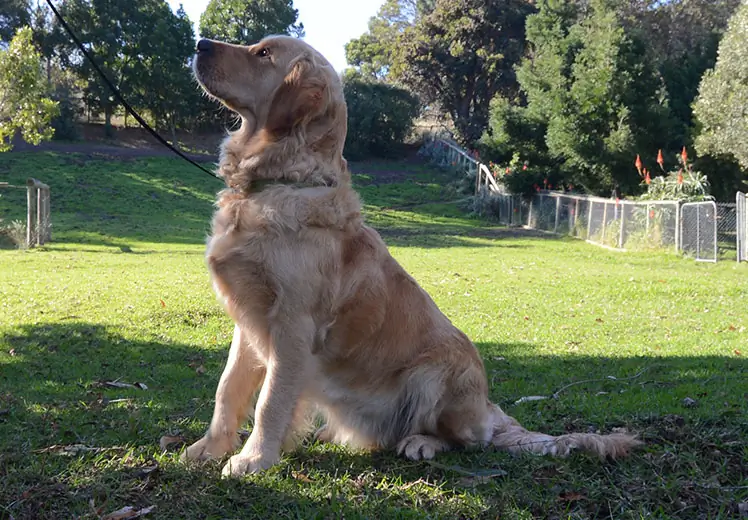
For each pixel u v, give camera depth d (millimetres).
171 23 51938
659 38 47875
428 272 15977
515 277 15172
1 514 2881
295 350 3500
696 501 3211
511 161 33812
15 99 21844
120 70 50469
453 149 49938
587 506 3178
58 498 3053
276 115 3684
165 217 32719
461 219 35812
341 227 3650
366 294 3689
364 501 3115
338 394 3789
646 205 22516
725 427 4258
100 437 4059
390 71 58031
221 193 3799
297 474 3469
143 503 3039
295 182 3607
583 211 26953
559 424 4523
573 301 11875
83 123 53562
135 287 12266
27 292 11523
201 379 6023
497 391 5672
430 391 3832
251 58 3875
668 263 18750
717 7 49219
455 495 3242
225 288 3598
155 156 46406
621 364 6898
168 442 3926
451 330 4039
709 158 28375
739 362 6930
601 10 31359
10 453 3600
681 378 6164
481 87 54719
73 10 49094
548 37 33281
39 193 21344
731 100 24938
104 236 24750
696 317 10305
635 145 28344
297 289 3465
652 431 4215
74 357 6844
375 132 53125
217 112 4938
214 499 3098
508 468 3617
